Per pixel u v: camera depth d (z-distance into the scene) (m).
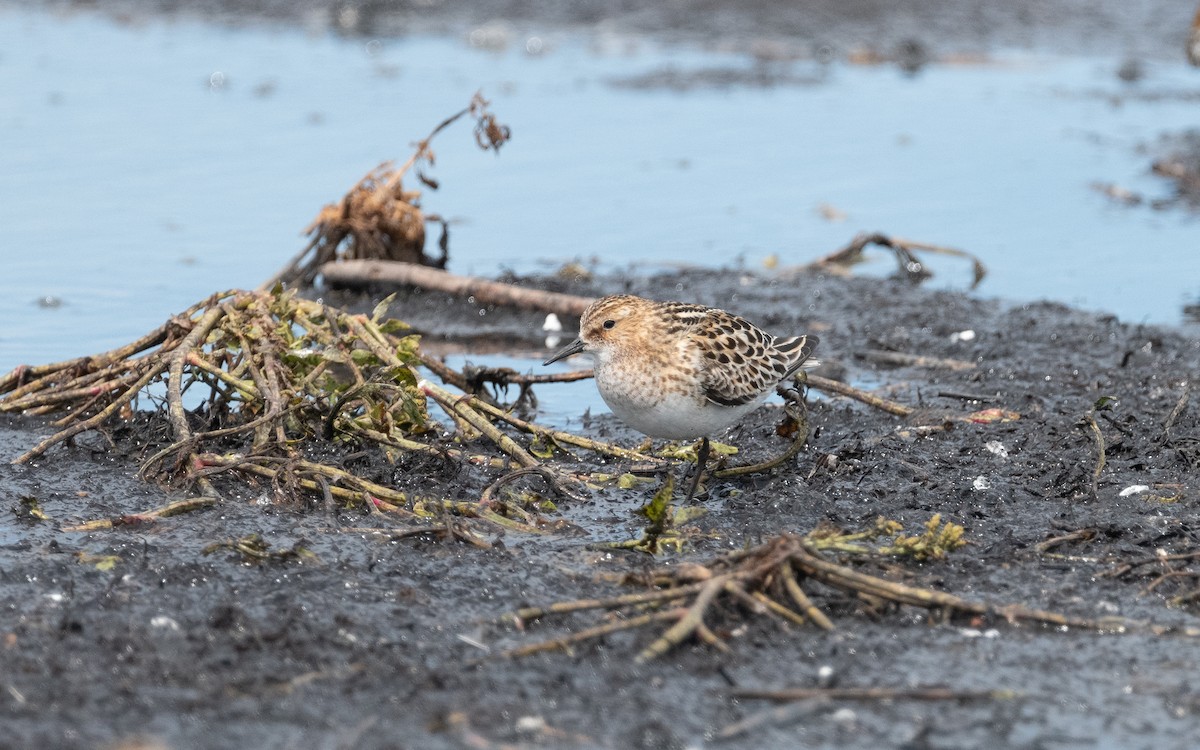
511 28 31.98
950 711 8.27
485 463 12.19
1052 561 10.26
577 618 9.32
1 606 9.38
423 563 10.17
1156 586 9.82
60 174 21.80
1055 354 15.81
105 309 16.78
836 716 8.21
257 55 29.39
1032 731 8.09
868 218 20.98
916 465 12.23
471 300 17.56
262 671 8.57
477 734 7.96
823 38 31.11
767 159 23.67
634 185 22.44
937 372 15.34
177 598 9.52
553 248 19.81
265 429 11.95
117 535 10.62
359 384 12.07
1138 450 12.51
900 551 10.22
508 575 9.99
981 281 18.67
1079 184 22.33
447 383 13.95
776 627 9.15
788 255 19.67
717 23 32.00
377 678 8.52
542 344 16.69
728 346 11.54
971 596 9.72
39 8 33.25
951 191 22.16
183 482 11.61
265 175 22.00
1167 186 22.33
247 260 18.67
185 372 13.20
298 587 9.74
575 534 10.85
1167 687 8.57
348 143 23.50
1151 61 29.69
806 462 12.40
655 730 8.00
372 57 29.48
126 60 28.64
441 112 25.30
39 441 12.79
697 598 9.11
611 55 30.08
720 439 13.22
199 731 7.94
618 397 11.62
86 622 9.15
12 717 8.04
